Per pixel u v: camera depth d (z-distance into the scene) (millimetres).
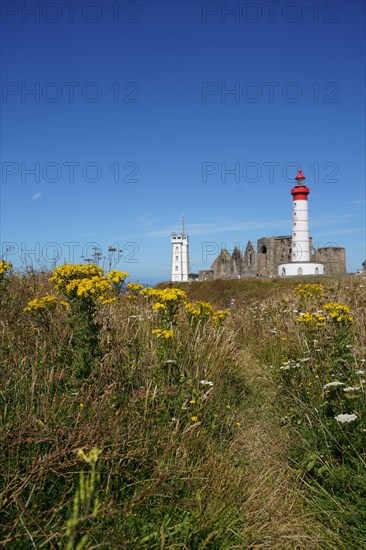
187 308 7059
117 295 7094
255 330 9727
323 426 4262
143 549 2713
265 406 5723
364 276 14367
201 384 5129
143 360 4969
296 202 64375
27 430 3254
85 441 3240
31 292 7211
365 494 3547
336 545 3250
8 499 2783
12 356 4434
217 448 4281
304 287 10734
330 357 5637
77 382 4078
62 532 2553
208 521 3066
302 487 3941
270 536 3223
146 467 3375
